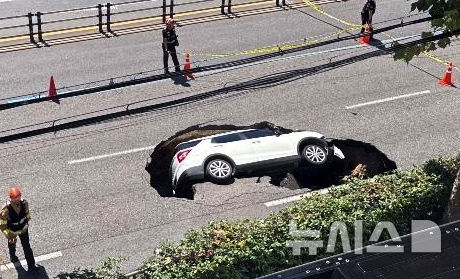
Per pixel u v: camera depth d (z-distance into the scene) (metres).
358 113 17.81
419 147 16.11
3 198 13.76
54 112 17.48
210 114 17.52
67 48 21.98
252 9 25.95
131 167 15.13
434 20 11.41
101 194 14.02
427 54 21.62
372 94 18.91
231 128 16.89
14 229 11.07
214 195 13.68
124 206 13.56
